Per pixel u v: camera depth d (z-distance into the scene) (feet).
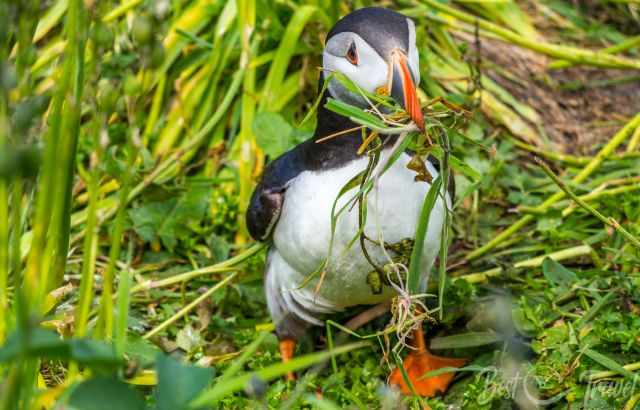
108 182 26.08
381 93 17.93
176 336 21.97
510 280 22.99
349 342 21.34
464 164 17.63
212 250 24.36
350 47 18.28
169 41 27.71
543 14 33.17
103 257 25.07
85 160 26.53
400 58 17.74
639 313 20.58
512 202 26.43
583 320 20.38
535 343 19.77
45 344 11.23
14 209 14.21
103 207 25.62
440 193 17.42
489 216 26.23
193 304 21.90
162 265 24.84
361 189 16.92
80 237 24.13
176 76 27.73
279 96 27.73
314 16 27.68
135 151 13.09
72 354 11.53
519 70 30.40
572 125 29.32
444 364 20.26
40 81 25.38
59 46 24.98
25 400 13.16
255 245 23.65
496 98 29.12
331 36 18.80
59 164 14.73
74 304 21.75
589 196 24.39
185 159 26.86
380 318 21.85
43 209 13.39
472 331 20.66
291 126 25.84
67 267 24.02
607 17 33.91
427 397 19.63
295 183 19.36
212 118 26.04
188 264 25.09
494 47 30.89
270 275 21.02
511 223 25.99
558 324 20.93
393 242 18.63
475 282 23.15
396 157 16.98
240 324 22.70
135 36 12.18
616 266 22.89
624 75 31.09
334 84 18.72
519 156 28.27
